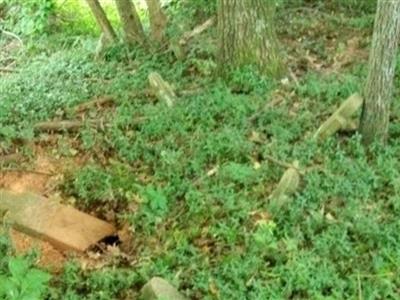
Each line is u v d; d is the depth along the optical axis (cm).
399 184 457
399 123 535
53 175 534
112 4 902
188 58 689
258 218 445
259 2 609
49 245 453
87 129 578
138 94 629
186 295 392
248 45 619
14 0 948
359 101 505
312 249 412
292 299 381
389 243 413
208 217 453
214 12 803
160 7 747
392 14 468
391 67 486
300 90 596
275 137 528
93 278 407
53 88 677
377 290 379
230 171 485
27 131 574
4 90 686
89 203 498
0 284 310
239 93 614
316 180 468
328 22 755
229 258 412
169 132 551
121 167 522
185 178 496
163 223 460
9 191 498
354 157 501
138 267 421
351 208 441
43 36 871
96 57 741
